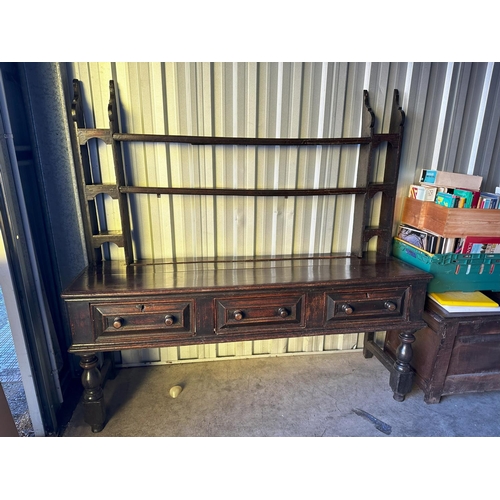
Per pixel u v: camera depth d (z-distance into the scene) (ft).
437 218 5.82
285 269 5.82
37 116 5.30
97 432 5.26
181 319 4.91
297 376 6.77
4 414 4.36
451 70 6.29
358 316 5.43
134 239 6.20
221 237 6.46
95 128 5.52
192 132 5.86
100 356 6.44
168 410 5.79
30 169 5.41
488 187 7.16
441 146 6.71
